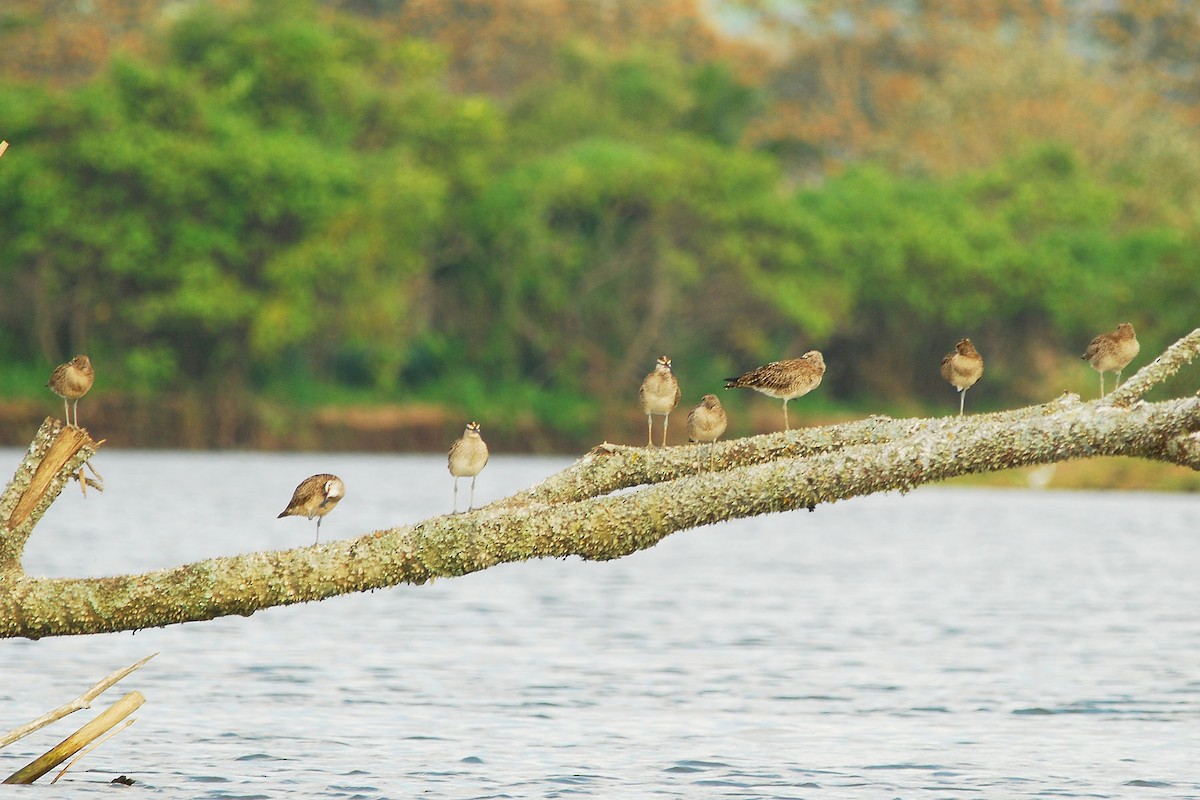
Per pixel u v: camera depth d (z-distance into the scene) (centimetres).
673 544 4553
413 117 9181
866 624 2939
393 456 8794
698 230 9012
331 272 8406
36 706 2102
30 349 8706
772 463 1166
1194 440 1130
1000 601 3294
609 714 2098
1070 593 3444
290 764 1798
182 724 2003
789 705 2175
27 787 1673
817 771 1805
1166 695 2264
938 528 5153
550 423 9112
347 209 8394
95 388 8469
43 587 1195
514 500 1220
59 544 4134
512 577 3606
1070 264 9475
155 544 4150
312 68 8888
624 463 1232
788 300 8919
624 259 9206
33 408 8344
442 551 1174
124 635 2645
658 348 9219
